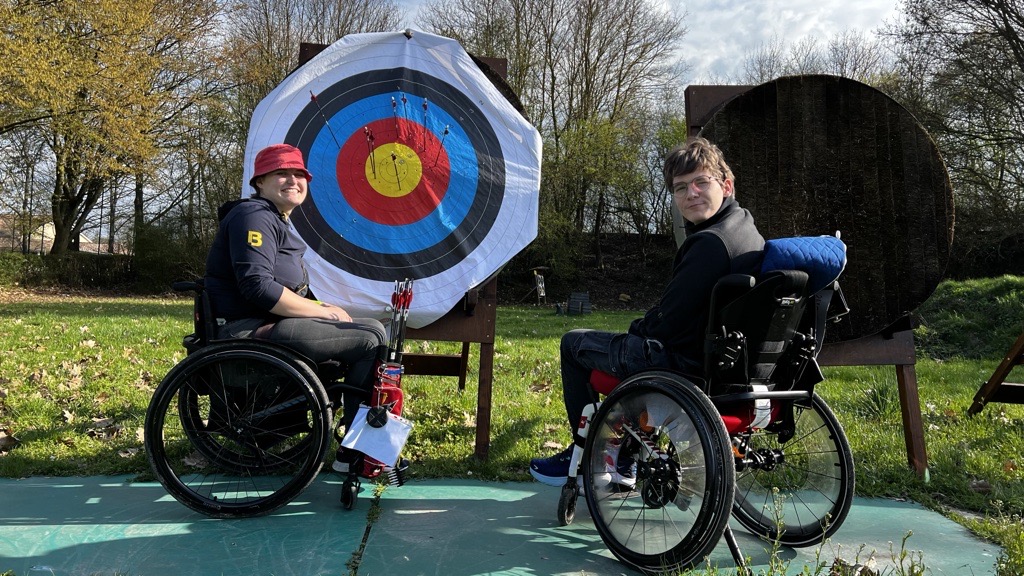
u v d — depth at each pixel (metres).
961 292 9.90
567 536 2.38
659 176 28.12
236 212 2.56
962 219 16.03
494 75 3.47
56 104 14.34
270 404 2.62
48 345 6.16
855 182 3.18
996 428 4.09
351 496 2.53
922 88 15.85
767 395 2.09
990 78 14.74
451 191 3.32
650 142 27.92
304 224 3.14
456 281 3.23
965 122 15.49
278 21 24.14
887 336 3.25
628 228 29.64
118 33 15.20
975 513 2.79
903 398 3.26
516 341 8.60
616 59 26.95
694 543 1.94
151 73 17.50
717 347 2.02
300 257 2.81
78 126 15.95
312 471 2.42
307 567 2.04
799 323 2.19
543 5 26.31
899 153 3.19
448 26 26.45
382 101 3.31
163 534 2.27
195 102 21.25
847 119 3.20
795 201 3.17
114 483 2.80
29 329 7.41
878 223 3.17
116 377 4.79
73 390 4.32
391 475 2.64
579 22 26.48
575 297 18.12
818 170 3.18
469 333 3.30
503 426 3.89
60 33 14.56
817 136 3.19
